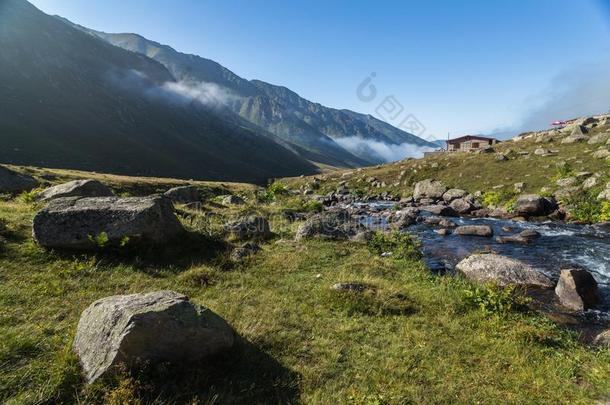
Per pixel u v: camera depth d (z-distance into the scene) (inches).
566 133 2780.5
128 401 242.2
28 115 7135.8
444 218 1427.2
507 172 2292.1
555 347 384.2
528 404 282.7
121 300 308.8
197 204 1143.6
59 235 541.6
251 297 466.0
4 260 487.5
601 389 303.9
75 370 271.7
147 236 583.2
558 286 564.4
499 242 1000.9
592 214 1325.0
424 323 418.6
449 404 278.7
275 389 281.6
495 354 357.1
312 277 564.7
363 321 412.5
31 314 361.4
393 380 301.0
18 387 254.5
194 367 287.0
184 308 300.2
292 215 1211.9
